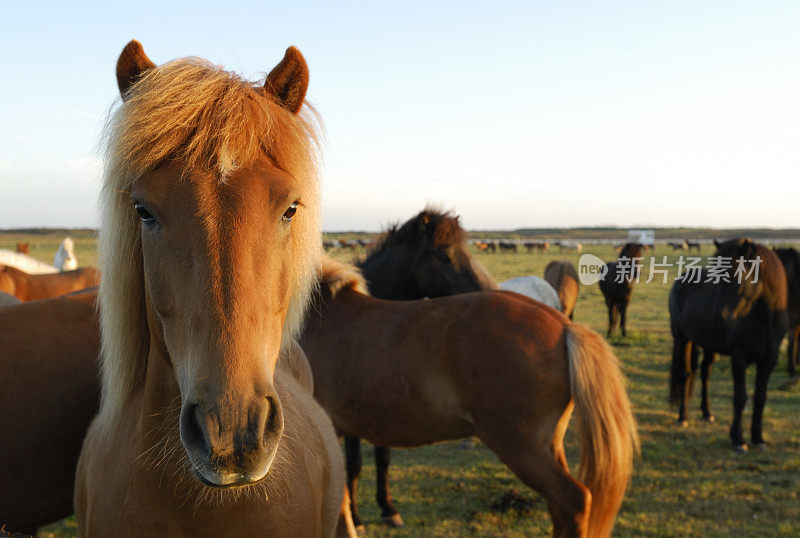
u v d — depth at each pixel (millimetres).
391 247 5141
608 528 3027
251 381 1027
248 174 1155
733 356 6090
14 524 1742
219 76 1257
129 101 1226
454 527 4348
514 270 28922
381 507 4461
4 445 1655
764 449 6039
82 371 1849
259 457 995
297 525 1499
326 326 3812
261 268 1112
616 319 13789
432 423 3396
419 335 3416
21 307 1904
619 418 2977
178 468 1290
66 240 11570
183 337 1101
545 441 3068
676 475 5332
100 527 1388
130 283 1374
